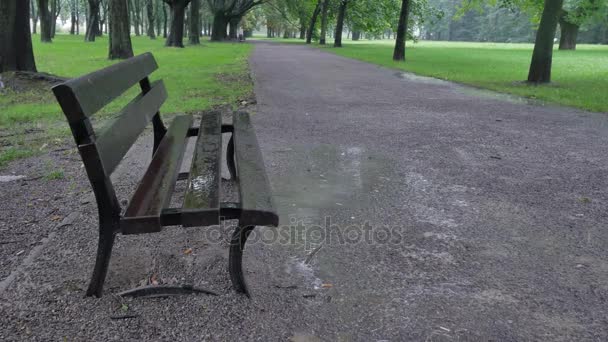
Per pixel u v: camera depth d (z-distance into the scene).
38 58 22.73
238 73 16.17
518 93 12.23
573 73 18.14
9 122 7.96
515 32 93.38
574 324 2.65
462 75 16.75
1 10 12.27
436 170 5.49
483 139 7.10
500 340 2.51
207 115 5.14
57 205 4.31
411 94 11.92
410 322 2.65
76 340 2.47
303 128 7.65
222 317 2.68
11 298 2.84
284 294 2.91
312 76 15.91
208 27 93.81
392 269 3.22
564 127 8.09
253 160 3.42
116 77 3.32
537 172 5.48
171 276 3.07
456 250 3.51
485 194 4.71
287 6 64.38
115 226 2.77
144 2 72.31
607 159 6.08
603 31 71.44
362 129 7.67
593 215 4.20
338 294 2.92
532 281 3.09
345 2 43.09
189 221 2.53
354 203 4.41
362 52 33.22
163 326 2.59
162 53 28.16
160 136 4.96
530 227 3.94
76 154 6.05
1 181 4.97
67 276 3.08
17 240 3.61
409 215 4.15
